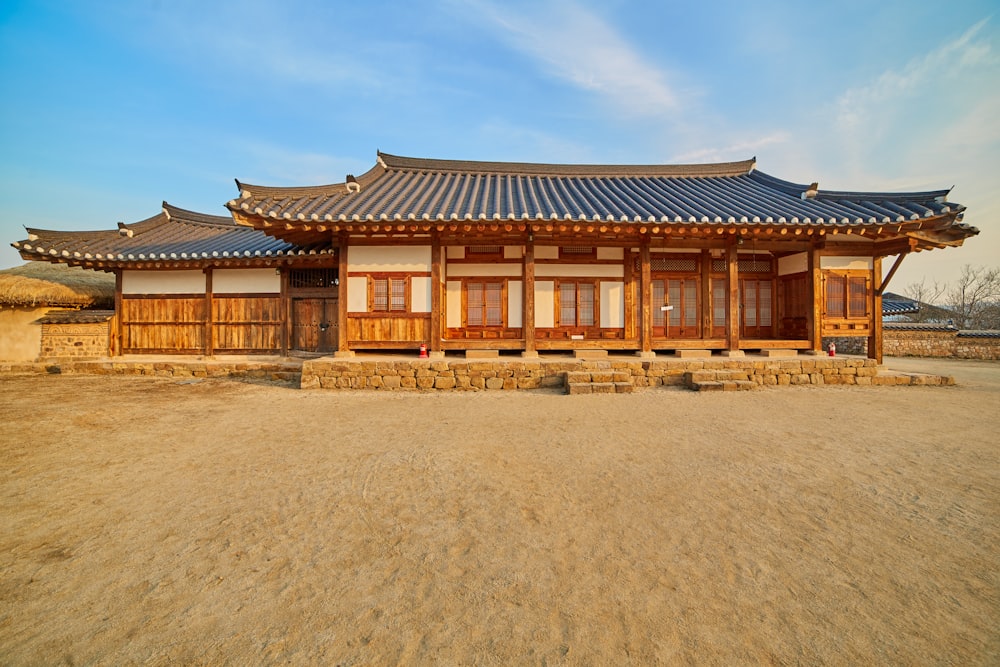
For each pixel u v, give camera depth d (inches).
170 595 114.0
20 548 135.5
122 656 94.0
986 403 348.5
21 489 178.7
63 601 111.4
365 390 407.5
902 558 131.0
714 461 212.4
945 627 102.3
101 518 154.9
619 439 248.4
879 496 173.6
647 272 458.0
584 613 106.9
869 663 91.8
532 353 447.5
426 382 412.5
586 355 473.1
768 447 234.1
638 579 120.2
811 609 108.5
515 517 156.0
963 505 165.9
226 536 143.3
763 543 139.0
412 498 171.6
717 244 471.2
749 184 605.3
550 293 494.6
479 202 481.1
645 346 458.9
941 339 792.9
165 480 188.7
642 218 406.3
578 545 137.7
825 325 469.4
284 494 175.2
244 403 348.5
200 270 537.3
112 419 293.9
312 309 533.3
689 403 344.8
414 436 254.4
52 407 330.3
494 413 311.3
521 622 103.9
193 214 681.0
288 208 418.3
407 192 519.8
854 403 346.9
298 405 340.5
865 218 417.7
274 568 125.8
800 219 414.3
